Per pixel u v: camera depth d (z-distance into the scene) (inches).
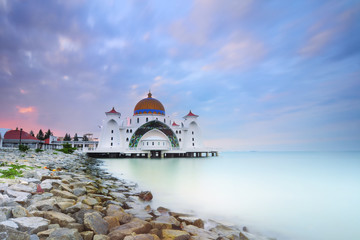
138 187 705.0
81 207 330.3
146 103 2881.4
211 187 722.8
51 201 331.3
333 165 1753.2
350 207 492.7
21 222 237.6
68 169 876.0
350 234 345.4
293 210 468.8
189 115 2999.5
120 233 256.7
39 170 615.5
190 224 345.4
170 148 2596.0
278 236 334.6
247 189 693.9
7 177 456.8
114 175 1010.1
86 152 2316.7
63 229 232.5
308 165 1707.7
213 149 2903.5
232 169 1323.8
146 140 2578.7
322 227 375.2
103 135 2613.2
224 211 456.4
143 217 351.9
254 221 399.5
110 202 411.5
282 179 916.6
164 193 618.5
